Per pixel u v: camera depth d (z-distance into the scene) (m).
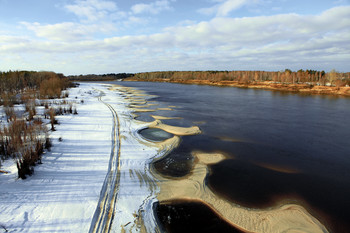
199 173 14.04
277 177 13.86
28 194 10.40
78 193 10.90
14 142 14.00
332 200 11.52
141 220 9.53
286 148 18.81
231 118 30.12
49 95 43.75
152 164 15.20
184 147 18.67
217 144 19.55
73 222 8.95
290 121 28.56
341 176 14.06
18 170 11.52
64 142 17.33
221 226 9.48
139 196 11.24
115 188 11.75
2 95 31.91
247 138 21.38
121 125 24.23
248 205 10.98
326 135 22.53
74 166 13.61
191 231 9.15
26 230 8.30
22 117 22.73
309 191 12.33
